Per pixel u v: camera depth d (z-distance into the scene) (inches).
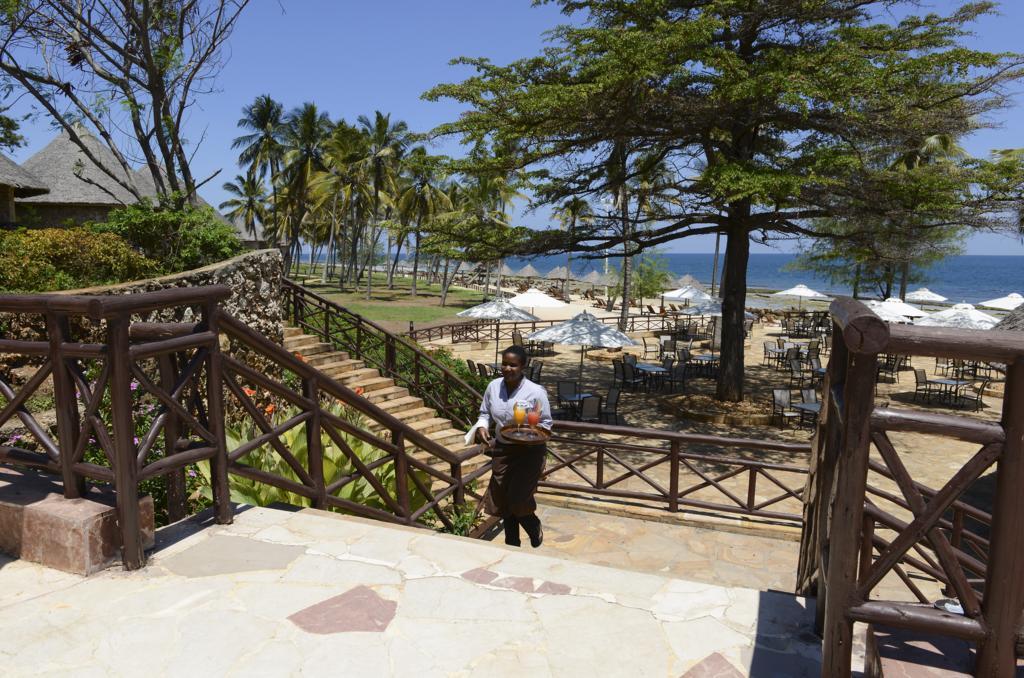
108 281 372.8
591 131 524.1
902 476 69.4
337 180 2151.8
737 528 307.3
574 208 656.4
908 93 499.8
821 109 522.9
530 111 470.6
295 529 145.0
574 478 427.5
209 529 144.1
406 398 458.9
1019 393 64.4
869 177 524.7
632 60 450.3
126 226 429.4
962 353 64.0
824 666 75.1
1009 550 67.2
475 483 356.8
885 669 75.4
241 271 367.6
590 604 114.0
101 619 106.8
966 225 513.7
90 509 123.3
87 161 833.5
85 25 470.0
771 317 1514.5
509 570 127.5
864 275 1284.4
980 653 70.3
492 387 189.3
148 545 131.1
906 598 246.7
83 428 123.4
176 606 111.1
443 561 130.7
